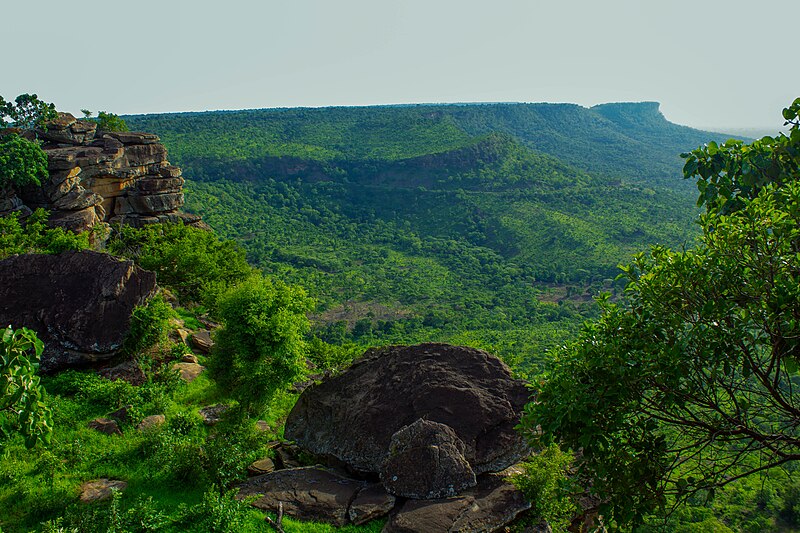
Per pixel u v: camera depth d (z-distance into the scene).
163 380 22.12
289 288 19.31
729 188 9.66
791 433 8.10
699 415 8.93
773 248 7.32
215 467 14.90
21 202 41.69
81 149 47.69
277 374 17.83
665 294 7.95
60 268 22.25
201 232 48.03
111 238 46.97
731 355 7.39
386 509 13.20
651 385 7.84
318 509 13.36
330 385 17.48
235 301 18.27
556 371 8.56
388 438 14.87
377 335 92.19
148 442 16.69
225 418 18.05
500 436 14.46
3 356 6.73
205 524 12.94
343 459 15.18
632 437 8.19
